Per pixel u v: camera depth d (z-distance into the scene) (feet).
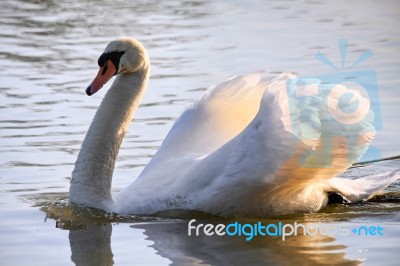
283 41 84.53
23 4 104.78
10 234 43.39
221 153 45.14
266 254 39.93
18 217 45.73
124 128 48.29
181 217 45.70
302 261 38.99
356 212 46.19
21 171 52.37
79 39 87.66
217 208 45.19
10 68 77.10
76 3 105.40
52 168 52.90
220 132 48.85
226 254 40.24
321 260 39.04
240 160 44.21
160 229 44.04
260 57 78.64
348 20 92.99
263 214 45.52
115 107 48.29
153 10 100.73
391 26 89.56
